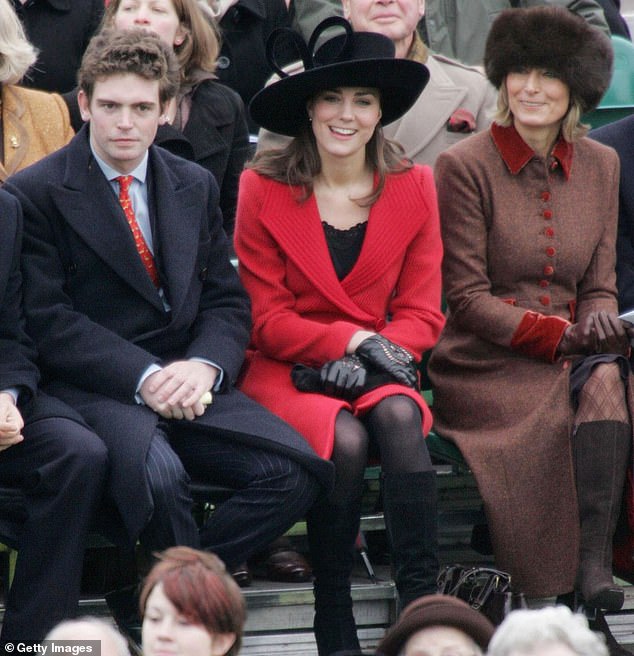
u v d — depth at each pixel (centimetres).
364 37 1845
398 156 1873
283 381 1794
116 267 1711
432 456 2123
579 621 1023
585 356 1864
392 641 1159
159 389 1664
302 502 1634
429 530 1661
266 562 1897
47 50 2238
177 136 2022
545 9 1914
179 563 1180
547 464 1806
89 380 1678
